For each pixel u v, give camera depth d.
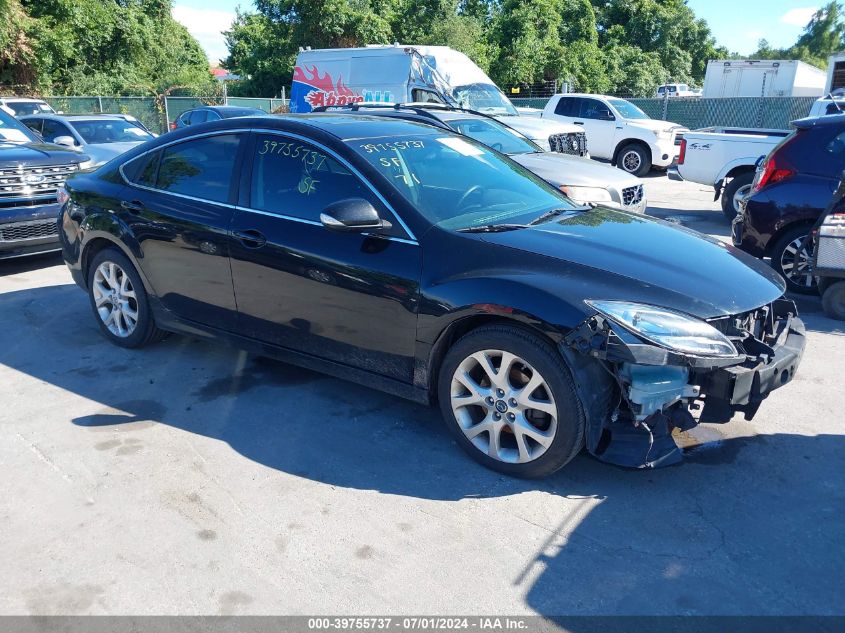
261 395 4.53
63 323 5.92
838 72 21.77
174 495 3.43
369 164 3.94
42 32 27.11
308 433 4.04
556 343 3.23
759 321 3.57
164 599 2.75
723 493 3.44
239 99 28.39
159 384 4.68
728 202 10.72
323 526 3.19
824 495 3.42
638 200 8.59
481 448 3.64
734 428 4.10
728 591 2.77
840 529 3.15
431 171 4.19
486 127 9.28
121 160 5.21
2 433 4.03
